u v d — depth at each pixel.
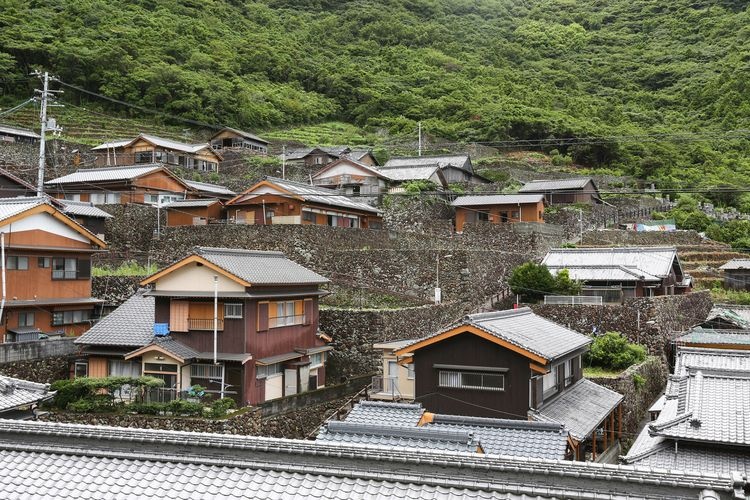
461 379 22.78
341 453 10.14
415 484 9.66
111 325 29.70
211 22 111.56
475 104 96.50
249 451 10.55
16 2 89.25
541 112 93.62
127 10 102.31
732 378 19.08
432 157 72.75
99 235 43.88
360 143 88.19
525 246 51.03
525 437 18.16
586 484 9.12
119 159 64.88
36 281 31.28
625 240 60.38
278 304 30.22
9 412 17.02
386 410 20.67
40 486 10.28
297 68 109.44
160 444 10.96
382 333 34.59
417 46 127.88
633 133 93.62
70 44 82.50
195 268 28.25
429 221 55.19
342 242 45.84
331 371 35.31
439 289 41.09
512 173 76.38
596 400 26.27
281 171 69.38
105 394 25.84
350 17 136.88
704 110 106.12
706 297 49.34
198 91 87.81
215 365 27.41
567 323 40.16
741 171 85.06
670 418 19.33
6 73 75.44
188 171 65.69
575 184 65.81
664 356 37.81
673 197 77.50
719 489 8.60
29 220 30.75
